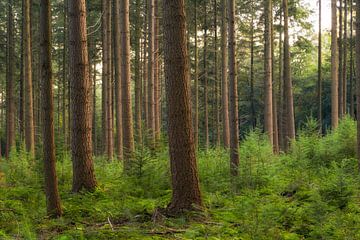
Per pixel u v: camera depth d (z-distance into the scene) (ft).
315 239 22.44
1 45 113.70
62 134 49.75
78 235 22.31
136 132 61.00
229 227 24.25
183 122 27.25
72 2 36.70
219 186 35.76
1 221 25.61
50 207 26.71
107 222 25.81
